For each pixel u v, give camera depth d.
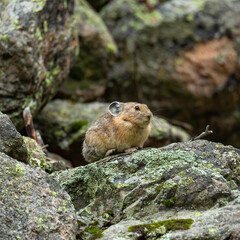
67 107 17.28
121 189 8.44
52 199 7.20
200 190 7.71
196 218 7.18
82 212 8.53
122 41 20.20
